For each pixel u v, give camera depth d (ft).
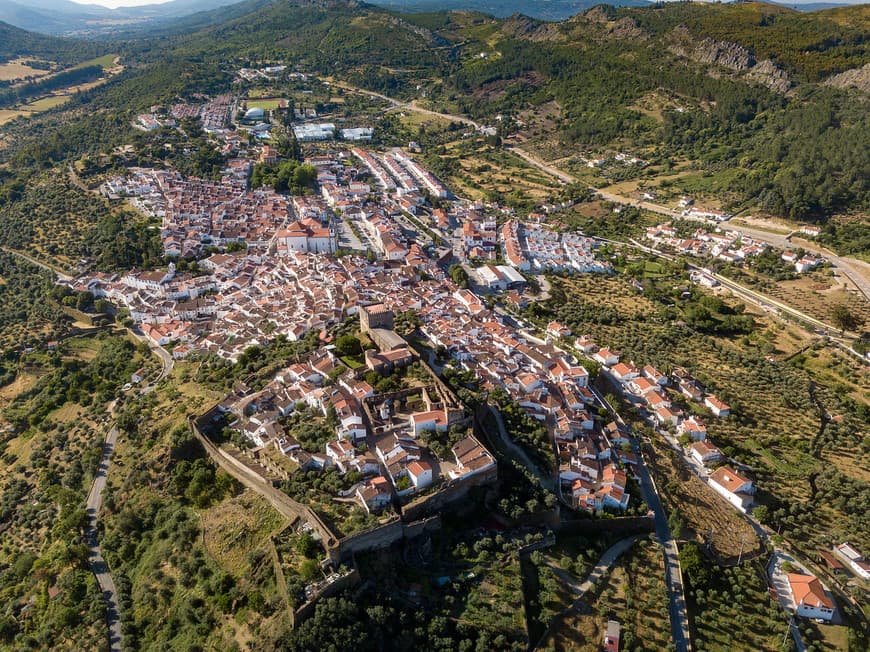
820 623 451.12
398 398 541.34
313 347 633.20
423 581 421.18
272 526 438.81
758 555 497.05
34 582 469.98
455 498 473.26
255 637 375.25
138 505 499.92
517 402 590.55
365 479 460.96
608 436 587.68
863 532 528.22
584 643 408.05
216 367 649.61
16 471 595.88
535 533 466.70
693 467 588.91
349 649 367.25
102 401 654.12
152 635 405.59
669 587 456.04
